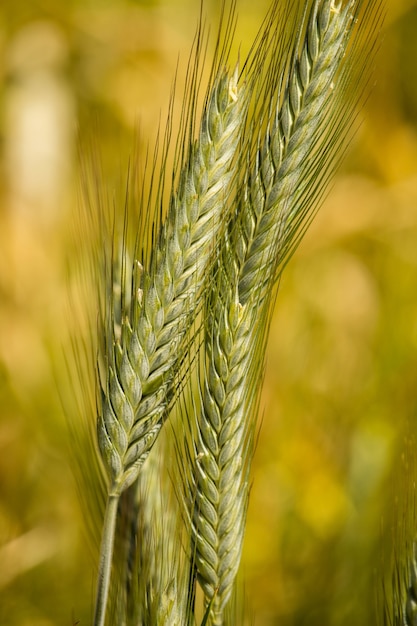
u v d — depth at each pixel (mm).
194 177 411
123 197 598
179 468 434
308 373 736
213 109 409
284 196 418
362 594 609
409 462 464
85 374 682
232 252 422
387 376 726
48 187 825
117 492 423
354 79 434
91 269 473
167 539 449
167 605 425
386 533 601
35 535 636
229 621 457
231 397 421
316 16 410
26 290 748
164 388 421
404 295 805
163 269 414
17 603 600
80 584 620
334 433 693
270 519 643
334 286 812
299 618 610
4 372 697
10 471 675
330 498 642
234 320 417
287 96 414
